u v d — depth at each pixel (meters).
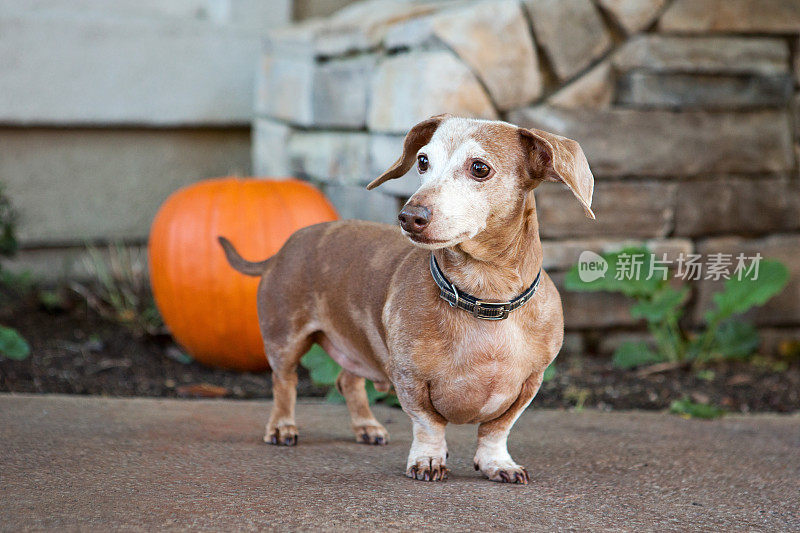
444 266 3.12
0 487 3.13
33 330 6.06
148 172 7.74
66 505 2.96
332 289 3.66
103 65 7.29
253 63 7.87
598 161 5.80
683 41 5.91
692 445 4.18
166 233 5.41
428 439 3.41
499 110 5.58
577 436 4.27
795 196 6.22
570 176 2.89
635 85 5.82
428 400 3.29
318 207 5.52
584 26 5.73
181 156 7.86
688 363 5.81
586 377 5.55
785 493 3.48
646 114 5.87
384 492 3.20
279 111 7.29
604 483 3.50
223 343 5.38
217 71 7.72
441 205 2.86
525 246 3.13
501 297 3.12
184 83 7.61
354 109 6.17
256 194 5.45
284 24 7.99
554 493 3.32
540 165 3.03
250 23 7.85
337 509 2.98
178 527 2.77
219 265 5.25
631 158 5.86
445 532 2.81
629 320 6.08
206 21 7.65
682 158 5.95
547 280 3.31
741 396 5.28
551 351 3.28
